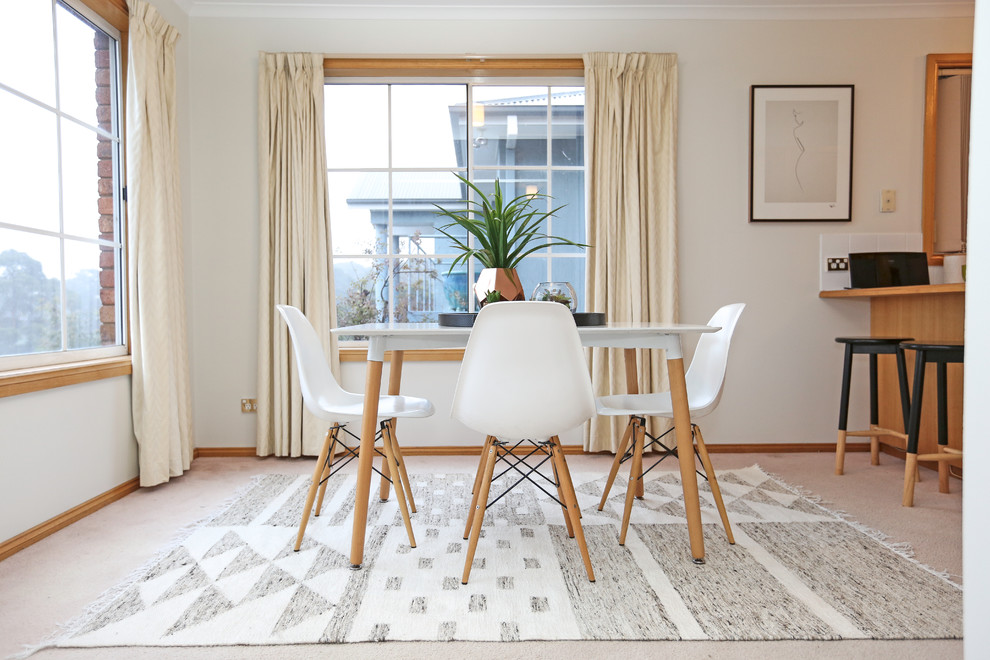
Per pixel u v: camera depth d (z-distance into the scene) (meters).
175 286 3.07
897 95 3.51
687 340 3.49
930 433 3.12
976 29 0.83
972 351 0.84
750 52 3.49
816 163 3.49
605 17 3.47
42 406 2.19
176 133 3.12
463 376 1.78
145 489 2.79
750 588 1.76
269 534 2.19
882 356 3.49
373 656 1.43
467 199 3.61
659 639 1.50
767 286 3.53
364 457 1.93
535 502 2.56
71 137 2.52
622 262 3.46
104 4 2.61
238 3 3.37
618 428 3.40
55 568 1.92
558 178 3.61
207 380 3.46
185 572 1.87
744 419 3.56
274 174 3.38
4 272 2.13
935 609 1.64
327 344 3.38
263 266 3.36
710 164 3.51
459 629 1.54
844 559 1.96
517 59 3.42
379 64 3.41
